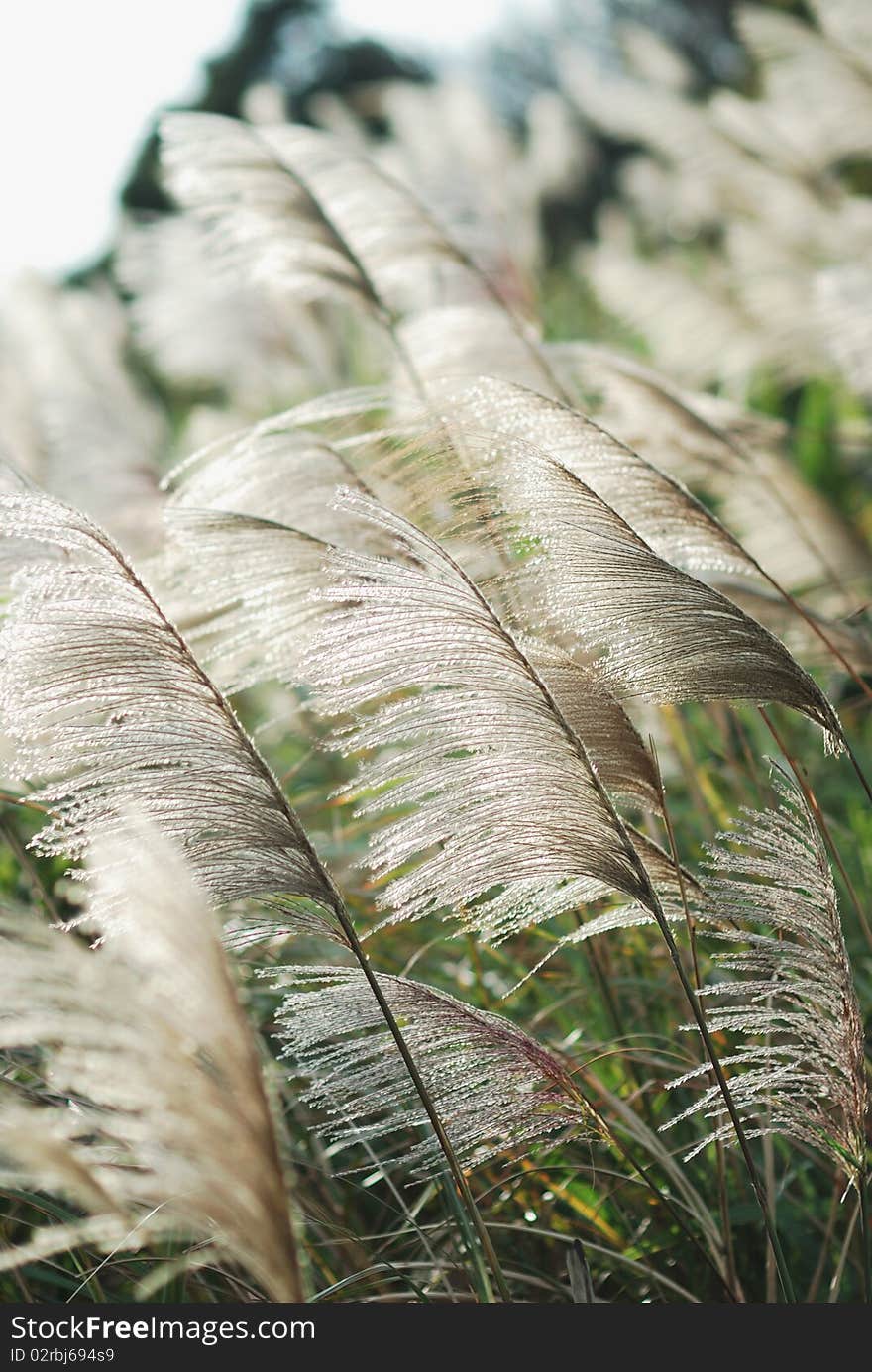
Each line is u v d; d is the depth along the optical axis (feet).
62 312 26.17
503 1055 7.75
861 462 23.43
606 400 13.76
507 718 7.33
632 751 8.25
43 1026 5.29
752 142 29.78
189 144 14.23
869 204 23.53
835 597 15.44
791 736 15.28
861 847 13.47
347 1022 7.68
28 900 12.37
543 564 7.97
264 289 23.90
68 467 17.16
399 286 15.97
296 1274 5.38
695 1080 10.25
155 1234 7.13
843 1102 7.63
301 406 10.98
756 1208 9.16
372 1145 10.53
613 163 49.73
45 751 7.18
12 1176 5.70
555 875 7.70
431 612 7.22
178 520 8.33
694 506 9.16
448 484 8.56
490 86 62.85
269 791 7.20
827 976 7.72
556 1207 10.21
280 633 8.77
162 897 5.51
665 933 7.47
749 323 23.32
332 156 15.79
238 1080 5.32
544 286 39.24
